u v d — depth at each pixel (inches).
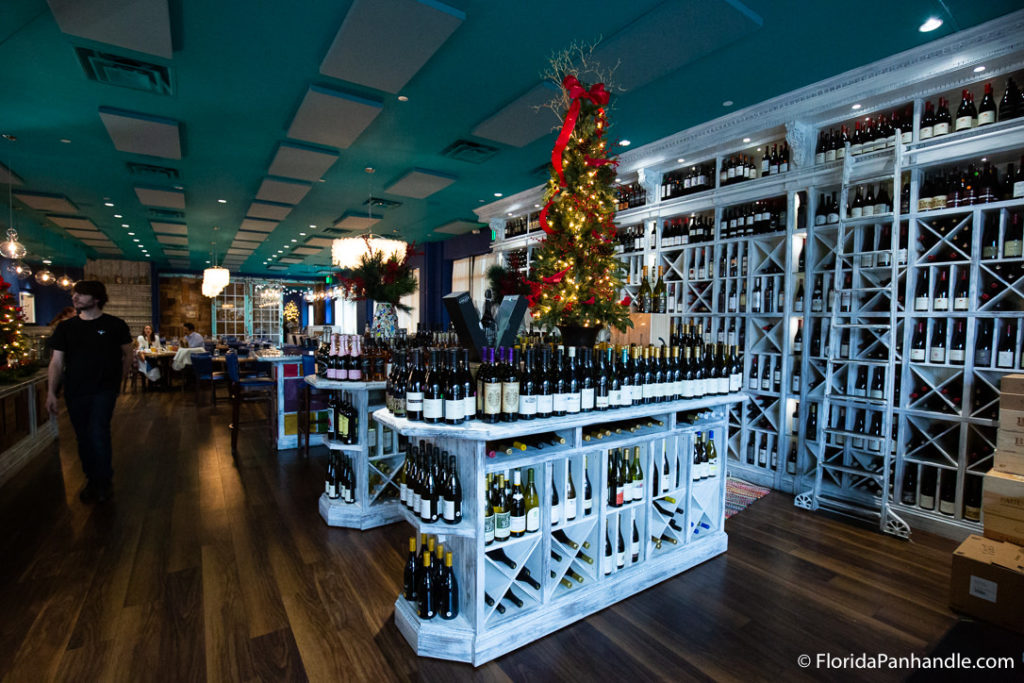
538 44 117.9
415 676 73.9
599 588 92.1
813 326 155.3
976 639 83.6
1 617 85.9
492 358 80.5
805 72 131.7
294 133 167.9
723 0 98.3
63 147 193.0
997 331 118.1
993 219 122.9
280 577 101.5
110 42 113.9
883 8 102.5
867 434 134.1
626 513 100.5
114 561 106.6
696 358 112.6
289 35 115.2
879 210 138.1
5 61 127.0
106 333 138.1
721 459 117.4
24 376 180.2
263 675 73.1
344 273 511.8
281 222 338.6
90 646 78.5
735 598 96.3
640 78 132.2
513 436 85.5
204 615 87.7
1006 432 100.3
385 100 149.4
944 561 112.0
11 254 228.5
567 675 74.6
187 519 129.6
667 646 81.7
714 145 168.9
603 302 103.4
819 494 147.9
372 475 140.4
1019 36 105.3
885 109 134.0
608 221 104.8
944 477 129.0
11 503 139.0
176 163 212.7
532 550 85.7
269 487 155.1
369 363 136.6
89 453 138.9
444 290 427.5
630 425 104.3
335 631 84.2
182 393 345.7
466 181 236.5
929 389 133.7
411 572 85.8
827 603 94.7
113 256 539.8
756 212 167.2
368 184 243.0
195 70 131.5
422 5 99.9
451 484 81.0
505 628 79.7
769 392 162.7
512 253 285.1
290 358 199.6
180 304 653.3
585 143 102.8
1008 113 115.7
